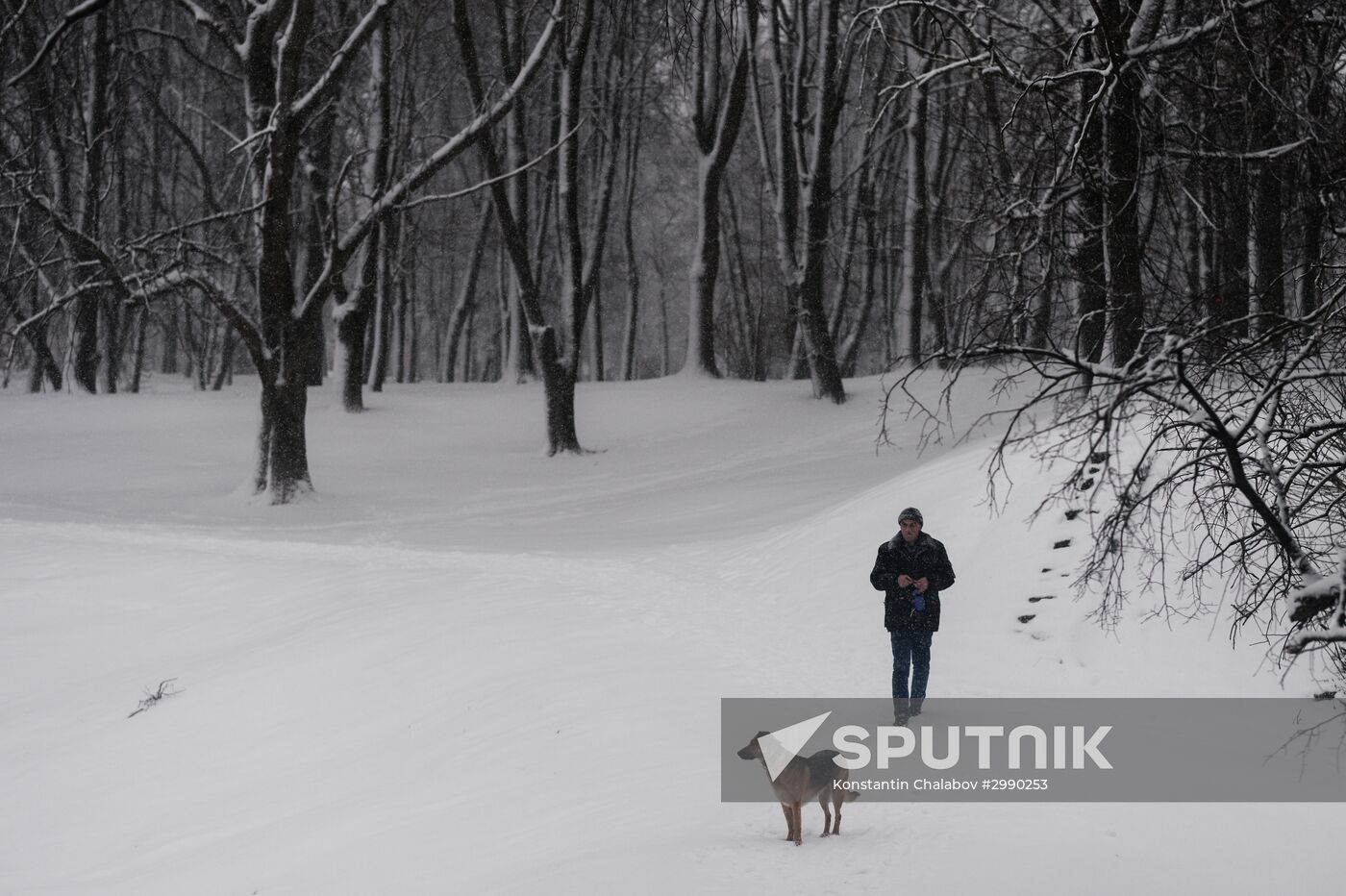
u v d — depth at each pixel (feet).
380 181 191.11
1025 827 34.73
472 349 369.30
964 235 67.31
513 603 79.36
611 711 52.85
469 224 297.33
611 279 307.99
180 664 78.38
